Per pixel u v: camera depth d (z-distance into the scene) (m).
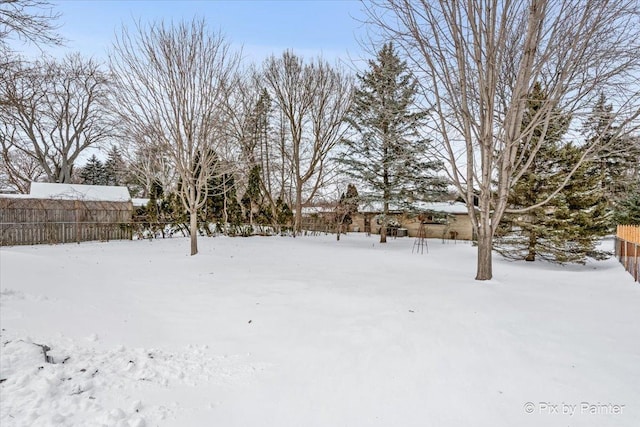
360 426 2.41
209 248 13.51
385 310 5.12
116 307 5.03
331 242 18.11
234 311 5.17
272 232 20.56
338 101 21.72
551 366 3.32
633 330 4.32
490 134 7.17
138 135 11.63
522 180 12.37
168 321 4.68
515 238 13.46
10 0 6.14
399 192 17.83
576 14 6.42
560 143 12.22
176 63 11.16
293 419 2.49
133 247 13.38
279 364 3.42
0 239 13.06
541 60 6.64
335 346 3.86
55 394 2.61
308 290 6.47
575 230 11.80
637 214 18.19
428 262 11.45
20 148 25.19
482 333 4.18
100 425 2.30
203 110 11.66
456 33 6.96
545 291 6.58
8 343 3.22
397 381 3.06
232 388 2.94
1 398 2.49
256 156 21.30
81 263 8.02
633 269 9.05
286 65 22.05
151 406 2.61
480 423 2.44
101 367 3.11
